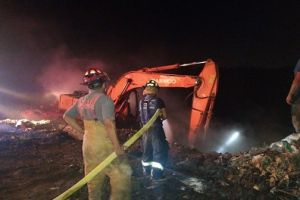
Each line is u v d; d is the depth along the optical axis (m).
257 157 5.17
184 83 9.11
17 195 4.94
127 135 9.45
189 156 6.74
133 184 5.07
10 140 8.62
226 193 4.69
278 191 4.44
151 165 5.38
